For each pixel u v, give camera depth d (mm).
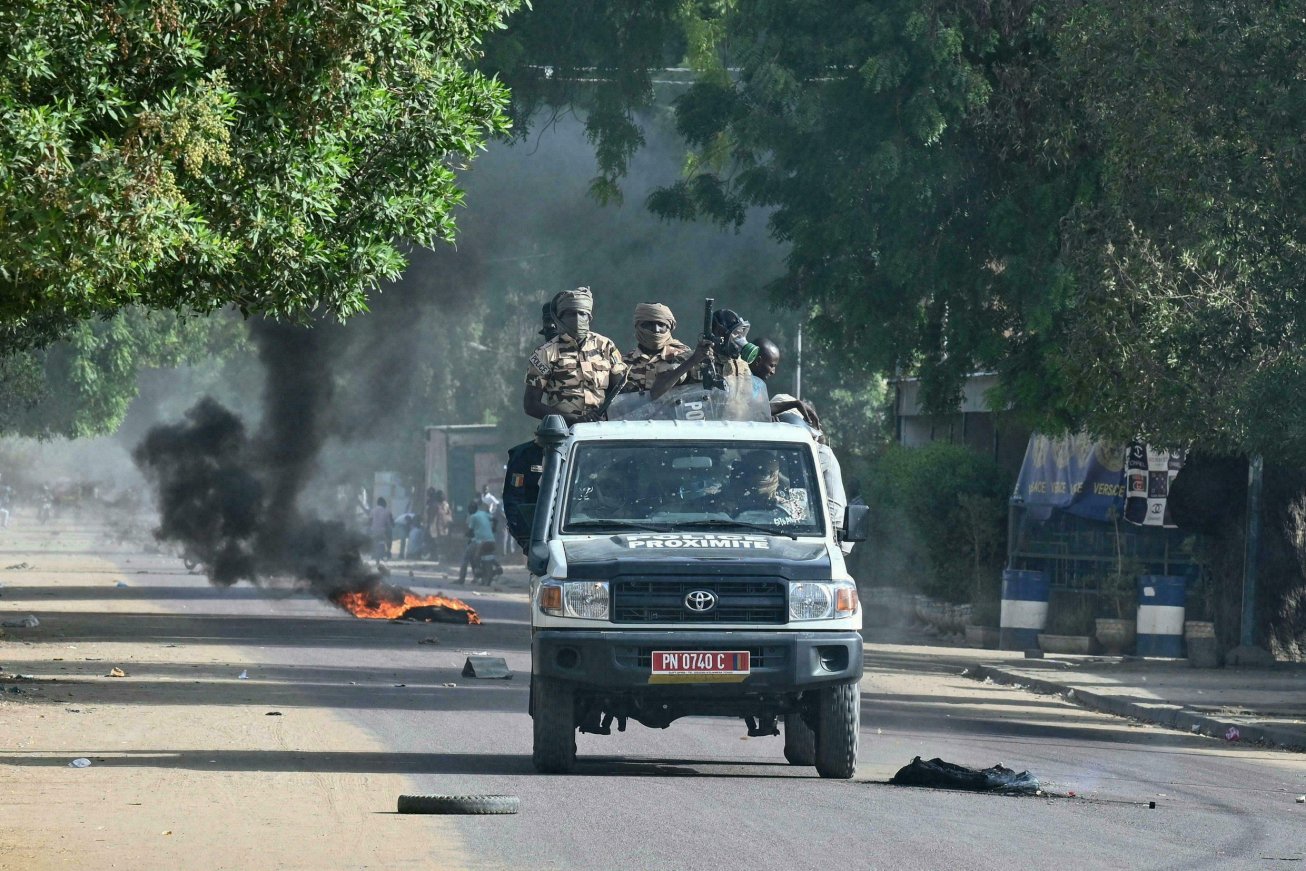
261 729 36344
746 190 74625
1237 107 46156
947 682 57219
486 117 30391
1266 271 47562
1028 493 76625
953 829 24062
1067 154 63625
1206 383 49531
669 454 31297
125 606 81938
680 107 78938
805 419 34375
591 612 28625
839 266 71125
